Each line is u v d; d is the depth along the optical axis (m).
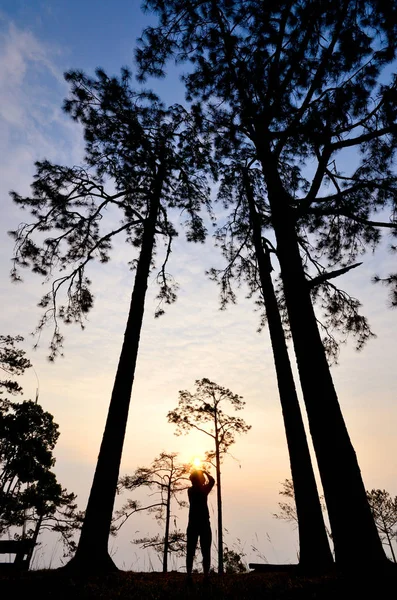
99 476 7.26
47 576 5.39
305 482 7.25
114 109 10.78
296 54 6.28
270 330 9.93
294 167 10.61
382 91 5.83
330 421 4.79
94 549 6.36
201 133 10.25
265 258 11.35
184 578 5.88
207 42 7.19
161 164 12.67
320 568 5.82
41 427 21.73
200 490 5.06
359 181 8.23
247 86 7.10
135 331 9.30
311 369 5.24
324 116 6.07
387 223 6.75
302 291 5.95
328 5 5.71
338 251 10.00
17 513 20.08
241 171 12.13
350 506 4.20
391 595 3.38
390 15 5.32
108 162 12.30
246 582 4.92
